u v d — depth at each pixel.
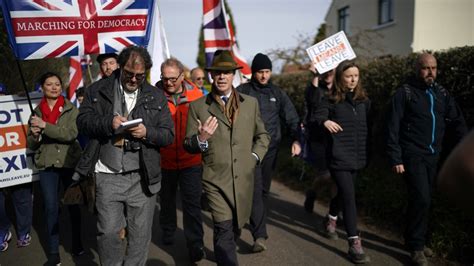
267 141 3.70
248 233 5.14
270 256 4.37
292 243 4.72
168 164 4.34
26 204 4.72
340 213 5.32
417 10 12.66
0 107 4.45
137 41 4.27
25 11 3.83
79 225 4.44
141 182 3.23
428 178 3.99
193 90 4.93
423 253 3.96
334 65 5.35
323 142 4.59
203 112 3.54
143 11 4.25
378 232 4.91
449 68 4.91
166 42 5.05
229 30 5.81
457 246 4.14
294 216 5.75
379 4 14.83
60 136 3.96
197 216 4.20
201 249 4.16
